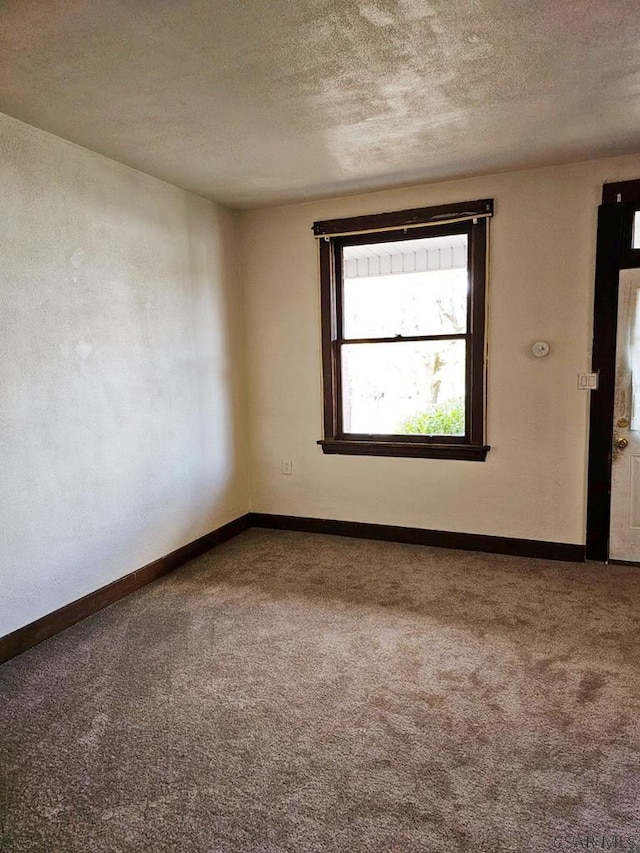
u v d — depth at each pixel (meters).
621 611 2.87
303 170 3.34
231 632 2.73
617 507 3.50
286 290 4.21
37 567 2.67
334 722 2.02
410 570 3.51
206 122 2.61
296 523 4.41
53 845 1.52
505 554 3.76
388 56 2.07
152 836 1.55
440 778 1.74
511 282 3.57
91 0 1.69
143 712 2.10
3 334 2.49
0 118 2.46
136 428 3.29
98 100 2.36
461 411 3.90
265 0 1.71
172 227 3.57
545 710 2.06
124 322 3.18
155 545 3.47
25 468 2.60
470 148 3.05
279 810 1.63
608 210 3.29
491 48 2.04
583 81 2.30
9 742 1.95
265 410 4.41
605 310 3.37
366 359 4.14
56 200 2.74
